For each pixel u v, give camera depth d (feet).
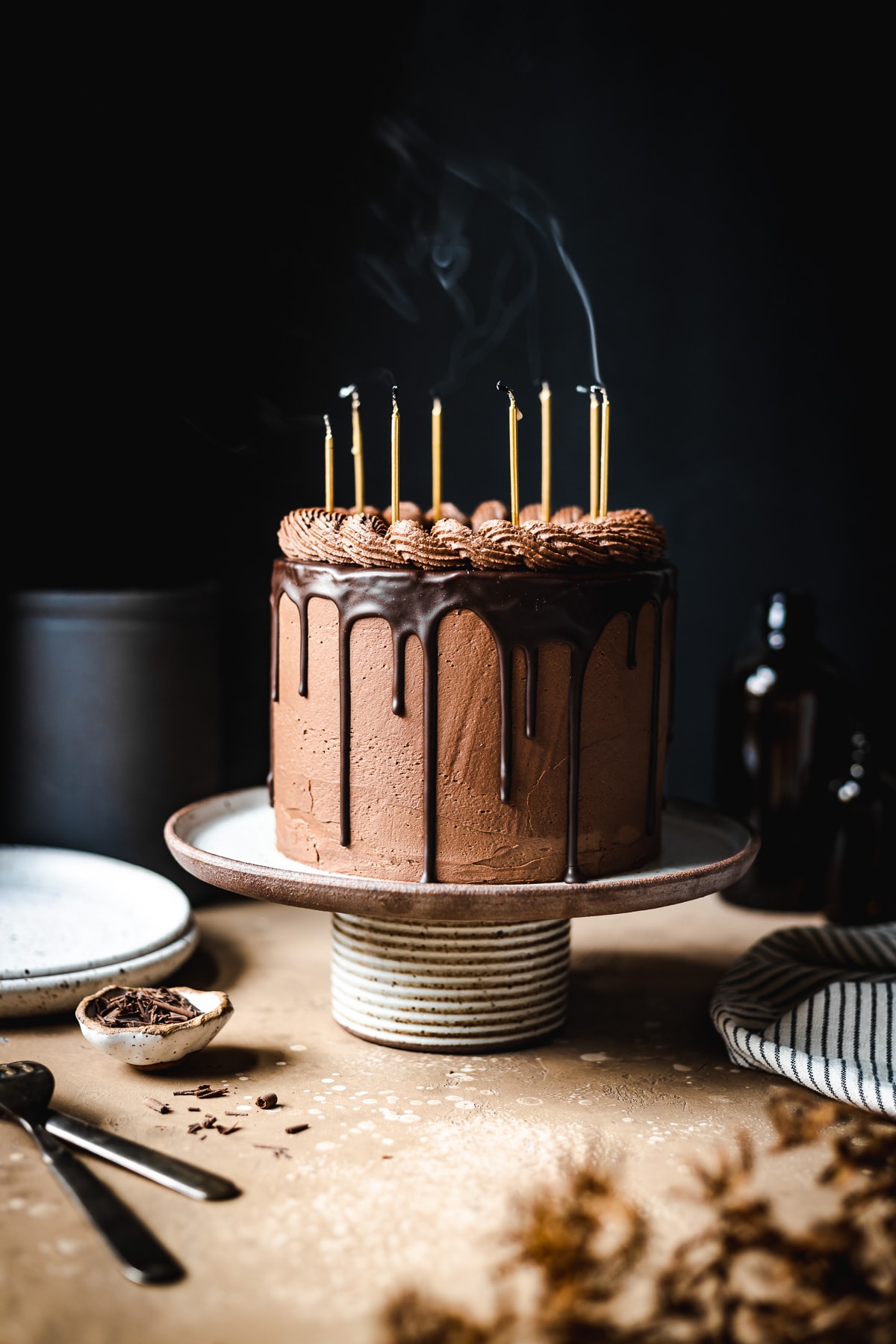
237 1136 2.46
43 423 3.41
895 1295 2.07
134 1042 2.57
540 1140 2.45
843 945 2.99
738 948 3.21
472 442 3.62
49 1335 2.07
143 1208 2.28
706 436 3.69
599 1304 2.06
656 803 2.73
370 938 2.72
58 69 3.28
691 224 3.62
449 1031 2.71
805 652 3.38
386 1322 2.04
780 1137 2.47
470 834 2.57
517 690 2.55
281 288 3.47
